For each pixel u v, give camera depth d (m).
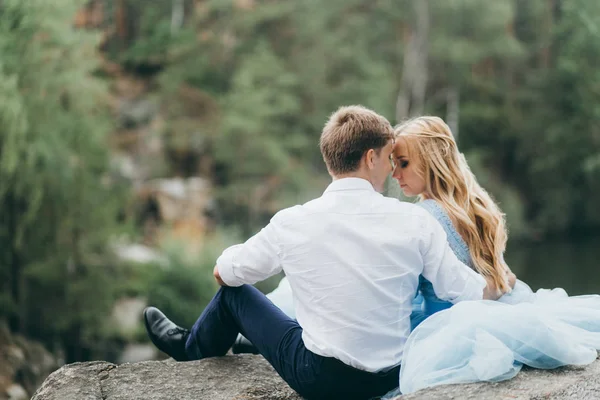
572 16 25.59
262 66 23.58
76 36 12.52
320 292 2.24
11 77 11.01
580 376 2.31
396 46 27.41
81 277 12.57
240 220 21.73
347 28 26.39
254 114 22.31
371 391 2.31
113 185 14.38
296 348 2.37
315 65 25.08
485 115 27.22
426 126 2.69
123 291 13.34
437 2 26.84
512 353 2.29
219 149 21.97
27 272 11.84
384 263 2.23
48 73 12.12
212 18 25.56
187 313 13.52
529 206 27.44
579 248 23.80
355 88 25.20
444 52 26.78
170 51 23.91
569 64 25.38
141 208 18.14
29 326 12.17
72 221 12.34
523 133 27.23
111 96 21.48
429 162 2.64
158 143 21.12
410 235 2.26
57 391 2.62
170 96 22.95
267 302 2.56
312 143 24.80
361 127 2.28
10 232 11.88
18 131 11.05
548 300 2.87
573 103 25.84
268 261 2.35
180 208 18.47
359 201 2.27
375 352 2.26
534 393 2.19
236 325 2.73
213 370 2.77
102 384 2.67
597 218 26.50
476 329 2.36
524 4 28.67
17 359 10.37
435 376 2.30
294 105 23.58
